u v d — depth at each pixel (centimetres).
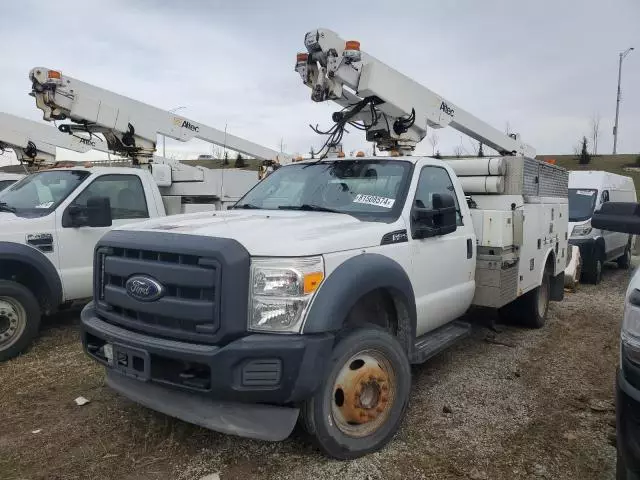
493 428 412
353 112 617
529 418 431
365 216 436
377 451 374
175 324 336
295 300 323
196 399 348
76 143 1390
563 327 723
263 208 497
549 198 723
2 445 378
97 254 384
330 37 567
